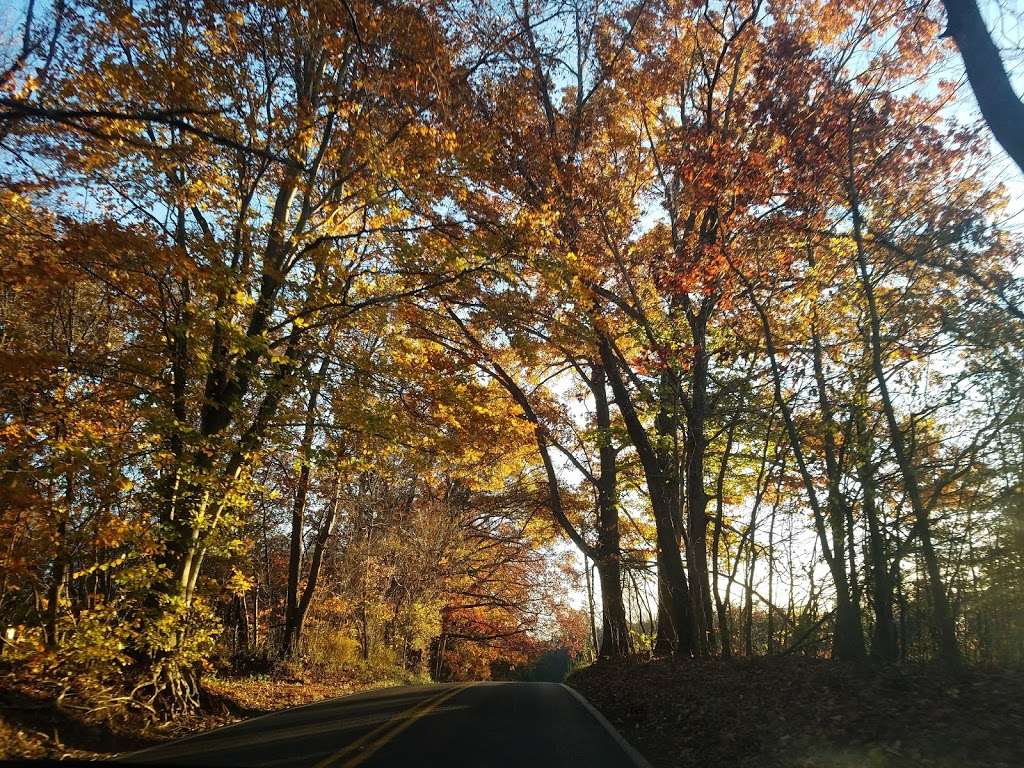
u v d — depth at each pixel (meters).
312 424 13.69
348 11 11.42
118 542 10.65
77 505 11.51
